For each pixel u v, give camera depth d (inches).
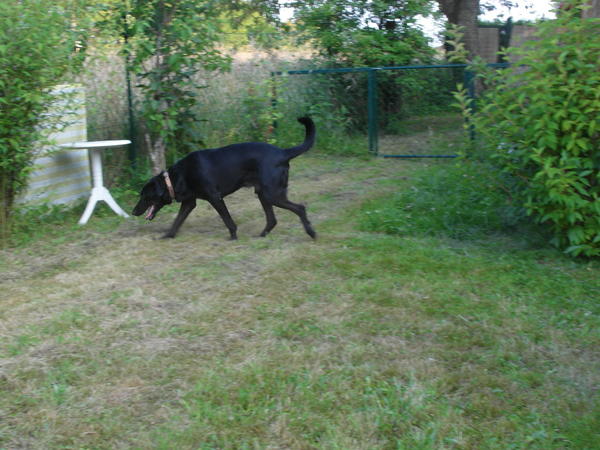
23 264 224.8
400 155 430.9
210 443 114.6
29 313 178.2
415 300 180.4
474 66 237.0
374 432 116.7
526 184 223.9
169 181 246.5
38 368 143.9
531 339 154.9
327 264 212.8
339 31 491.2
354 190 335.9
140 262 223.0
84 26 279.9
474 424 119.1
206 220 284.5
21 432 119.3
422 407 124.2
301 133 462.3
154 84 329.7
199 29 333.4
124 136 365.7
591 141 201.3
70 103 273.6
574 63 192.2
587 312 169.3
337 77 472.4
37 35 228.5
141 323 169.2
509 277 195.5
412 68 428.8
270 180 238.4
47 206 283.1
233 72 447.5
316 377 136.6
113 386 135.6
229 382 135.4
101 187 287.1
